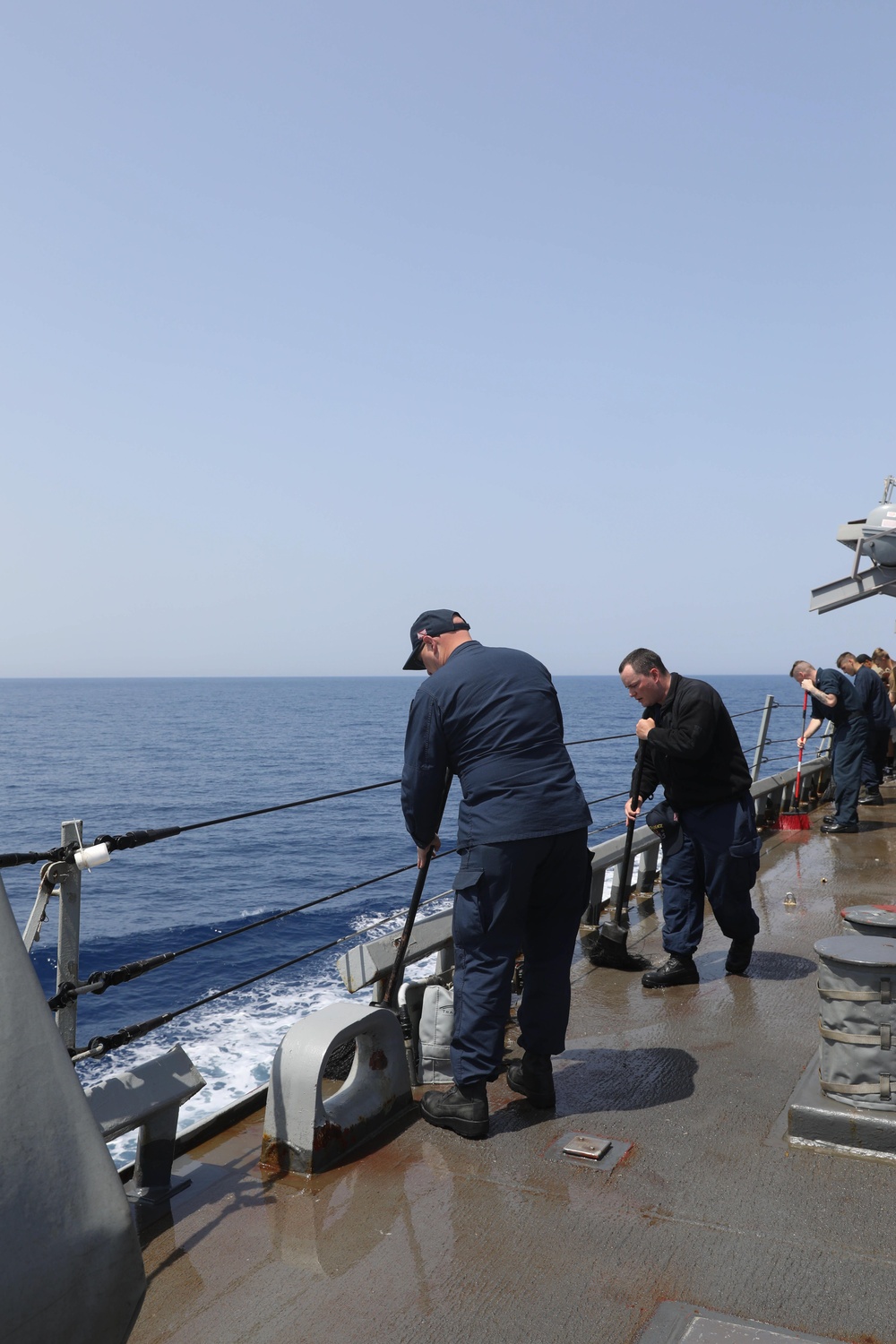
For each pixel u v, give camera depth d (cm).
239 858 3203
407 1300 224
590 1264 237
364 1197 273
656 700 467
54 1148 124
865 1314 216
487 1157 297
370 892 2370
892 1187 275
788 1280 229
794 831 887
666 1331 209
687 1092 345
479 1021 311
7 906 133
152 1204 270
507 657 330
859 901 629
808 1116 300
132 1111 261
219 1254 245
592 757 7262
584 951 507
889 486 1067
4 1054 123
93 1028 1391
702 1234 251
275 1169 290
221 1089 818
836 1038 304
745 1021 419
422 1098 343
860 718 875
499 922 311
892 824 923
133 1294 129
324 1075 358
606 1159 294
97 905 2419
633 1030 410
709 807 454
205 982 1633
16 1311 115
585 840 328
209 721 14300
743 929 474
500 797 312
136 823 4200
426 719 319
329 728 12406
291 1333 213
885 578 1077
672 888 468
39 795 5369
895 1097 299
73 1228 122
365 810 4647
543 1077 331
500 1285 229
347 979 366
